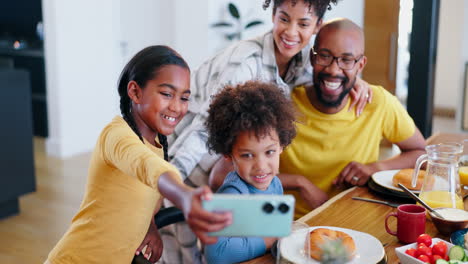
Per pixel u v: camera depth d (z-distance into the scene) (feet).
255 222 2.57
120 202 4.08
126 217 4.13
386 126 6.37
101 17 16.06
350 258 3.76
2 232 10.43
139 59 4.09
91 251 4.18
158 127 4.14
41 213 11.39
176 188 2.82
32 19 18.33
